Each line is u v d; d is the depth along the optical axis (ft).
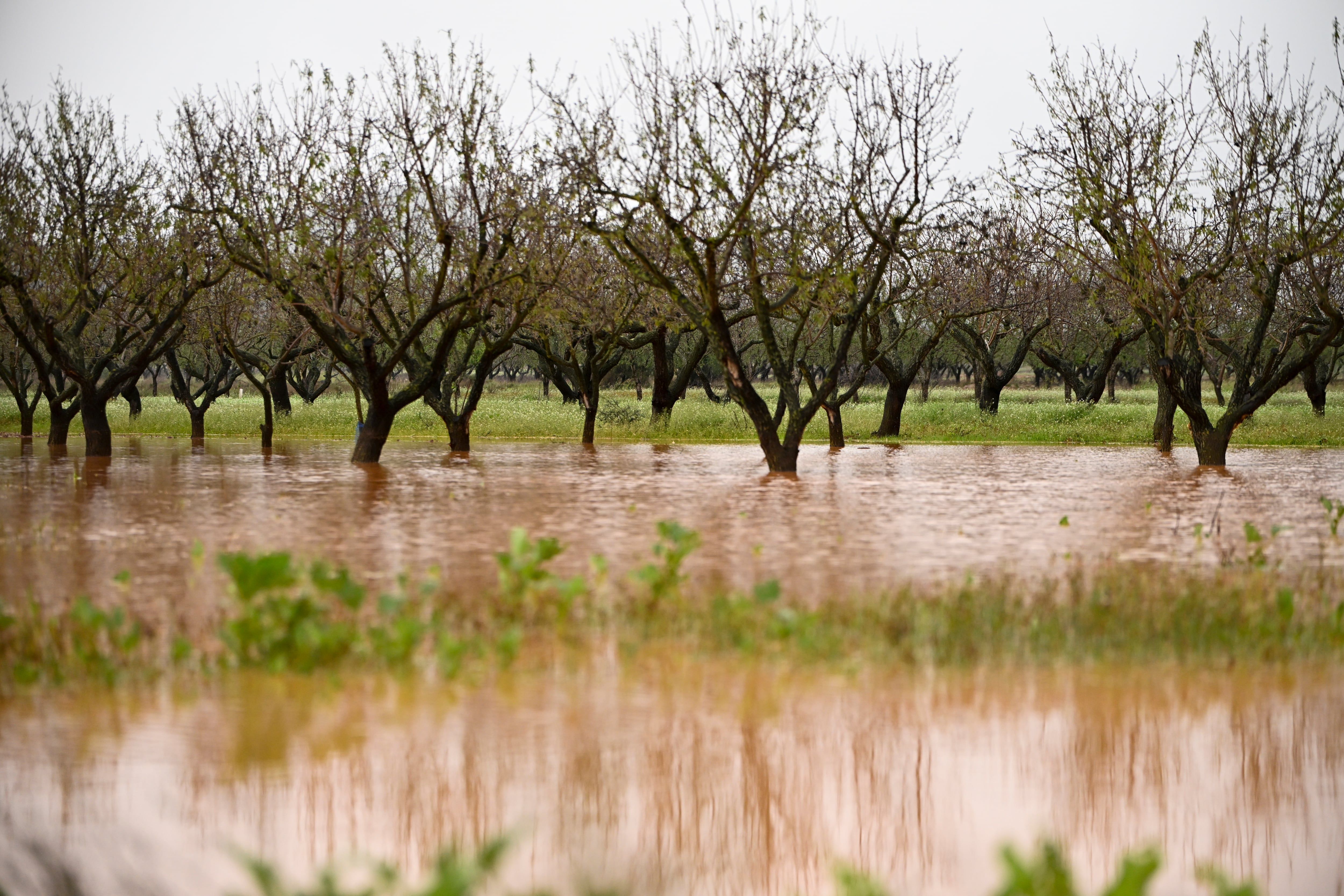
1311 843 29.71
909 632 48.96
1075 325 270.67
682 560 58.29
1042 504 104.47
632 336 220.64
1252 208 150.71
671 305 177.68
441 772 34.09
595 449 179.73
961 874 28.09
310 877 27.81
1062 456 169.48
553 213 145.79
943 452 177.27
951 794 32.91
